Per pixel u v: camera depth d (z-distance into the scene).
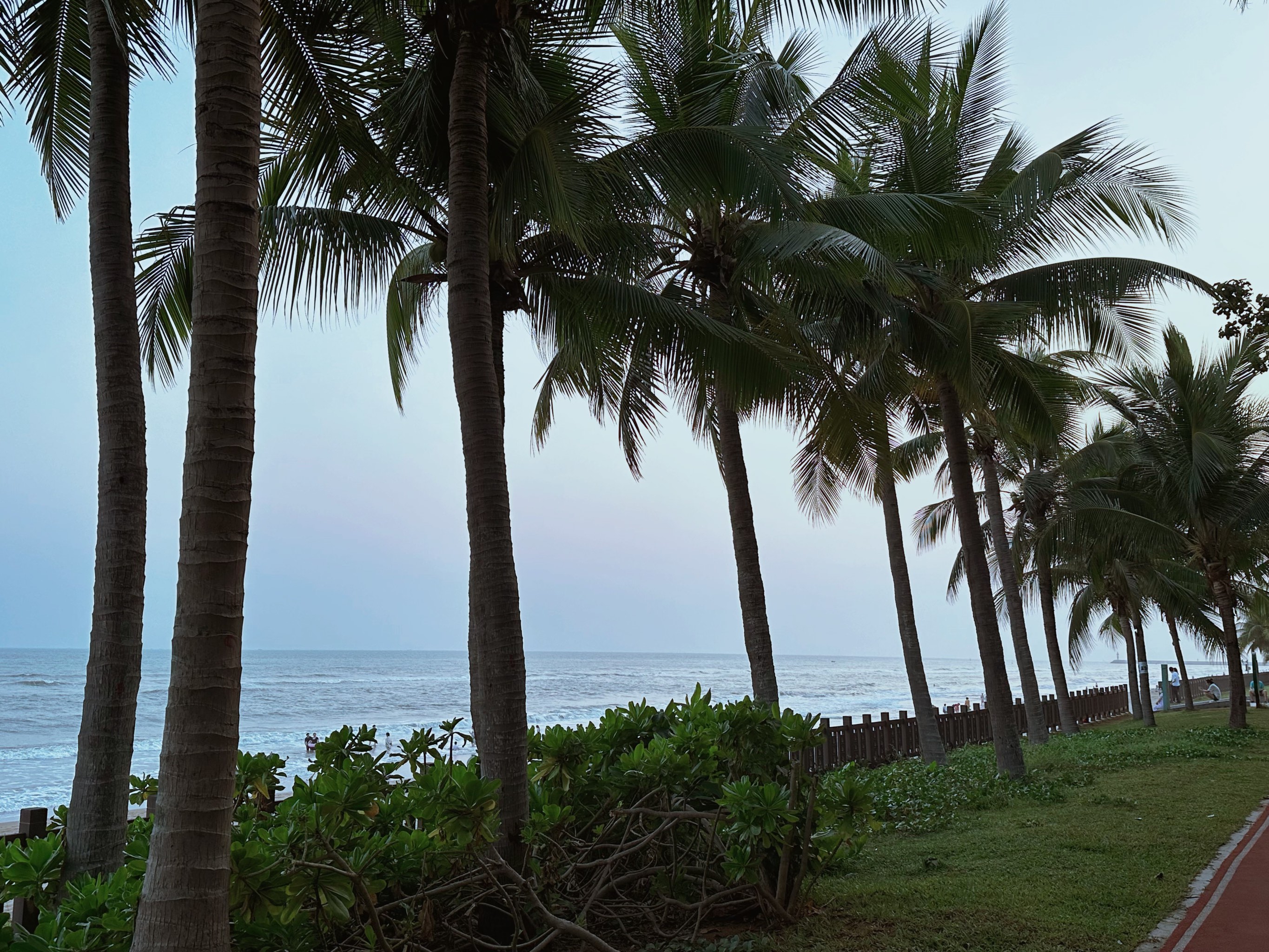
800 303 10.88
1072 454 21.66
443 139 7.79
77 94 7.35
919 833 8.74
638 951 4.95
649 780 5.29
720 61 9.67
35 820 5.30
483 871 4.42
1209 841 7.55
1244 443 19.22
